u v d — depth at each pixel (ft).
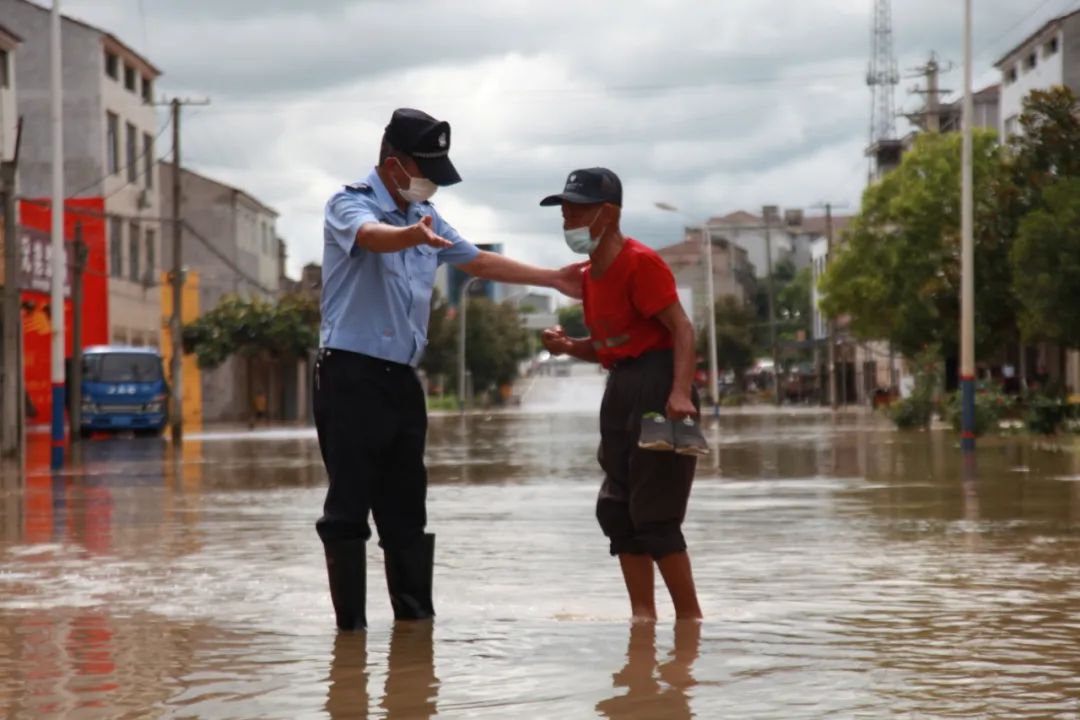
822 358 427.33
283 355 262.67
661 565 25.22
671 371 25.27
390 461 25.88
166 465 102.42
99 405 176.76
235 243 308.40
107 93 232.94
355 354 25.53
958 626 24.18
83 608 27.71
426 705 18.11
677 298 24.93
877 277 184.14
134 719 17.65
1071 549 37.68
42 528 48.34
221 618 26.22
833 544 39.55
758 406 409.08
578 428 188.55
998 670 20.07
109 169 236.22
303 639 23.65
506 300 441.27
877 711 17.44
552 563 35.53
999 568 33.19
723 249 594.65
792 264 614.75
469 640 23.17
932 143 184.65
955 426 142.92
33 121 228.43
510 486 70.95
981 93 326.85
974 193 161.17
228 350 253.85
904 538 41.19
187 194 306.96
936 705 17.76
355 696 18.76
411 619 25.81
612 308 25.23
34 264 167.94
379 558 37.11
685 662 20.77
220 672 20.65
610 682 19.35
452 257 27.27
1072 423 136.87
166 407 180.55
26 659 21.90
